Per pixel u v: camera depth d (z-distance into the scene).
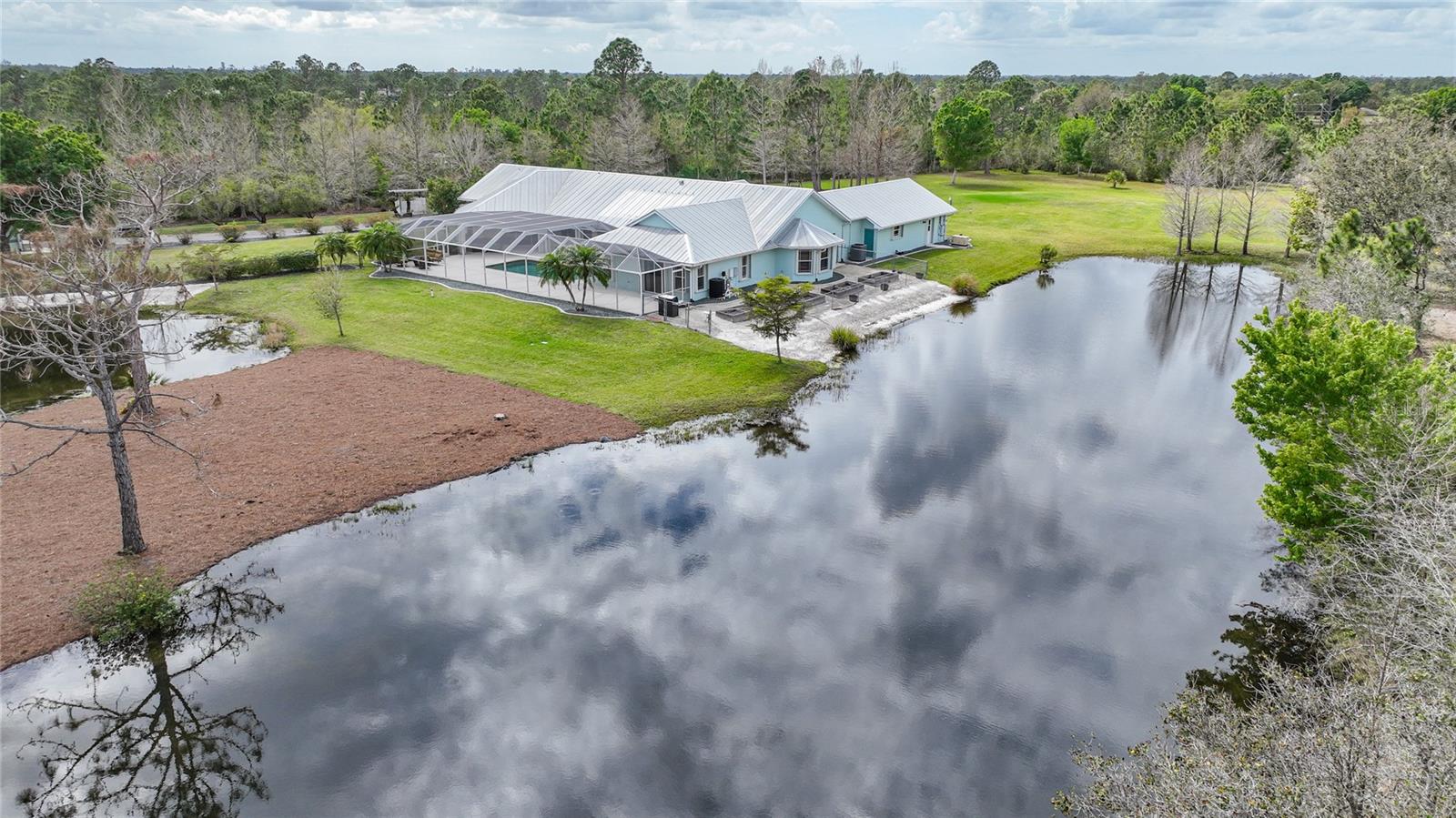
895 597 21.03
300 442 29.20
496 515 24.83
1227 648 19.14
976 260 58.75
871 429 31.23
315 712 17.39
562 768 15.92
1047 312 47.53
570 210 57.91
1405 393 18.94
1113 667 18.55
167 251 59.69
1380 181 41.59
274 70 161.12
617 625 19.97
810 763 15.99
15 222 54.47
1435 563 12.97
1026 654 18.95
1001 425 31.64
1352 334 20.47
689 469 27.86
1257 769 11.38
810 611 20.45
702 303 45.44
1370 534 17.84
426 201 75.06
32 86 140.50
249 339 41.31
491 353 37.94
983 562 22.55
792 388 34.78
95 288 21.89
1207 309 48.25
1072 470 27.94
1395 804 9.69
